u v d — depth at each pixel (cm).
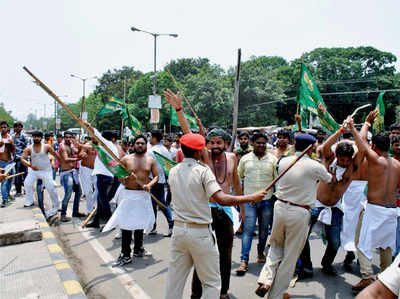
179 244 280
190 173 275
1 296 333
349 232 446
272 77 3912
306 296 375
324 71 4266
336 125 627
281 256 353
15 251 462
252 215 449
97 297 370
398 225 436
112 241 566
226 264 351
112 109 938
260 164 477
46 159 693
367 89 4103
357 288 382
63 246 542
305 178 334
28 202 729
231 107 3434
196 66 5600
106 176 638
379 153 392
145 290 386
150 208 484
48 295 337
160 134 641
